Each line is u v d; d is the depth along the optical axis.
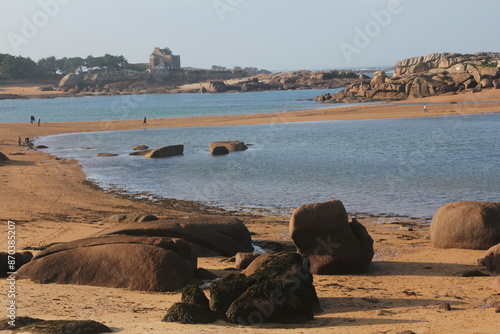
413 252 17.69
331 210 15.28
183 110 126.44
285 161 42.75
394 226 22.16
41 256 14.17
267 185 32.56
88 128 82.19
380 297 12.62
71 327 8.88
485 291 12.82
